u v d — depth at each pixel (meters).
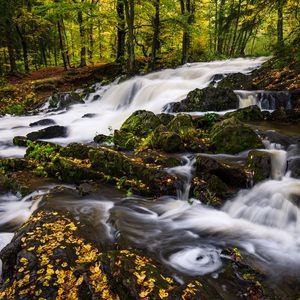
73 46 26.97
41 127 13.79
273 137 8.38
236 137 7.95
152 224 5.75
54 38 33.16
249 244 5.16
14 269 4.30
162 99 14.70
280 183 6.50
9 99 18.72
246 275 4.29
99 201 6.58
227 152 7.93
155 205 6.46
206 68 19.50
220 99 11.97
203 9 27.41
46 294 3.82
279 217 5.77
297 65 12.66
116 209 6.23
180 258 4.74
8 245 4.77
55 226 5.21
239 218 6.02
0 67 24.64
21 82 21.58
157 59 24.52
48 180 7.96
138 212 6.16
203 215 6.11
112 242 5.14
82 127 12.73
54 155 8.97
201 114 11.34
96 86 20.22
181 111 12.02
